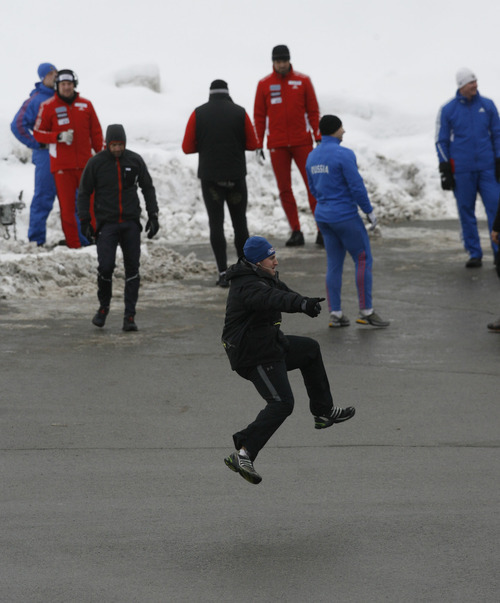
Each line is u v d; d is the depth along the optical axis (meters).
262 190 73.25
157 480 24.05
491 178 52.38
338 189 39.66
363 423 28.41
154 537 20.62
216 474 24.47
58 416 29.11
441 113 52.56
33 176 71.12
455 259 55.75
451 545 20.06
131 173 39.41
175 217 68.12
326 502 22.55
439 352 36.34
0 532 20.86
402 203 73.00
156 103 84.25
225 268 49.31
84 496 22.97
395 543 20.20
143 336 38.94
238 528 21.09
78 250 51.88
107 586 18.42
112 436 27.36
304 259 56.28
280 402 22.86
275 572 18.97
